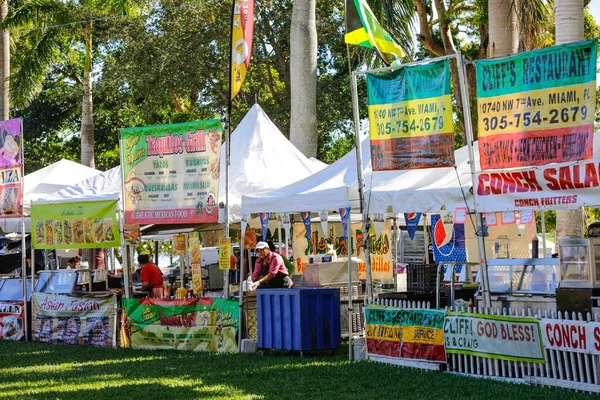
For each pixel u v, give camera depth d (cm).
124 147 1678
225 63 4019
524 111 1125
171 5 3928
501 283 1261
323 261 1733
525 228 1720
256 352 1534
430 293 1367
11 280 1966
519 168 1147
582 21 1517
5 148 1894
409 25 2342
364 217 1359
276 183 1741
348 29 1370
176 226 1989
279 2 4109
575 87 1080
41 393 1150
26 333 1898
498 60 1152
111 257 2834
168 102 4459
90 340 1773
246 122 1895
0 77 3209
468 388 1084
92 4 3303
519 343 1117
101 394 1130
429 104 1246
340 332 1486
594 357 1027
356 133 1359
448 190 1252
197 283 1644
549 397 999
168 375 1295
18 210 1881
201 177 1593
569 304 1080
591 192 1080
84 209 1755
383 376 1207
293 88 2644
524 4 1902
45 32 3203
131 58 3969
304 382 1177
